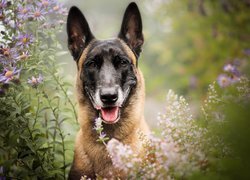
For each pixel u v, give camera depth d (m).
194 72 3.24
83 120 1.56
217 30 2.88
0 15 1.53
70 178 1.55
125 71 1.56
